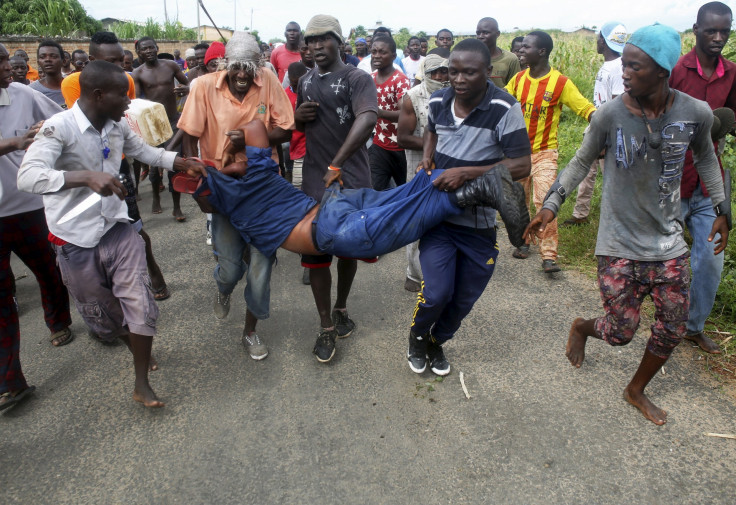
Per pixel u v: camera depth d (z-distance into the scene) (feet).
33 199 12.09
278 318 14.38
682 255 9.47
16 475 9.29
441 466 9.23
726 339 12.39
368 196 10.60
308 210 10.85
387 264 17.71
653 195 9.23
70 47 46.88
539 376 11.51
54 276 12.82
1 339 10.62
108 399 11.23
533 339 12.93
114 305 10.68
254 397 11.16
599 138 9.57
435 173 10.02
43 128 9.17
